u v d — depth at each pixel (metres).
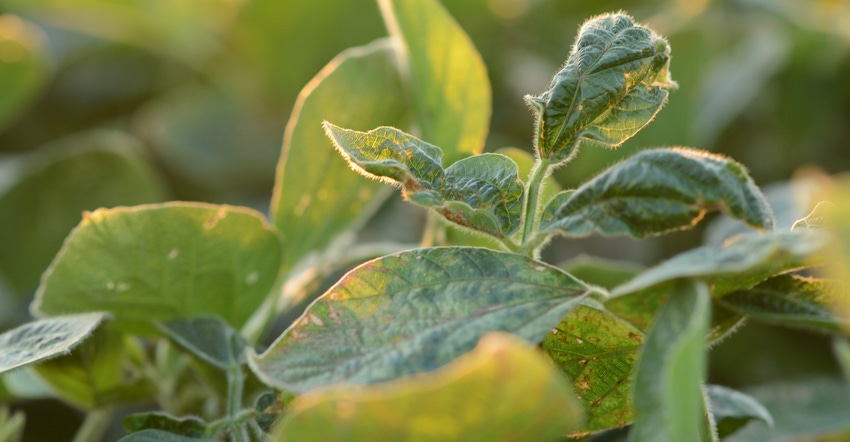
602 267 0.64
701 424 0.49
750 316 0.49
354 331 0.48
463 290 0.49
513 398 0.44
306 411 0.45
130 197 0.74
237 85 1.04
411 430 0.45
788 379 0.76
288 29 0.94
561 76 0.52
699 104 0.83
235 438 0.53
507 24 1.03
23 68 0.93
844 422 0.62
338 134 0.50
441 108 0.61
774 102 0.93
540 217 0.52
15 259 0.73
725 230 0.63
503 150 0.60
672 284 0.48
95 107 1.11
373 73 0.62
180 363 0.60
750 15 1.00
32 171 0.73
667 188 0.49
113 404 0.60
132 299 0.57
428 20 0.60
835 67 0.93
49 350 0.52
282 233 0.61
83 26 1.14
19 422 0.59
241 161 1.00
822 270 0.51
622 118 0.52
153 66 1.14
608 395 0.52
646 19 1.06
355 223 0.63
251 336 0.60
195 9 1.08
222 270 0.57
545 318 0.48
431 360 0.48
